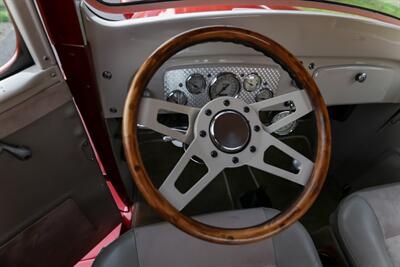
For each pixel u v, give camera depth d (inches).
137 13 31.6
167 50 23.6
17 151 25.4
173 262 28.8
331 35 35.7
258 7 33.8
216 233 23.4
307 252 30.2
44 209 32.5
